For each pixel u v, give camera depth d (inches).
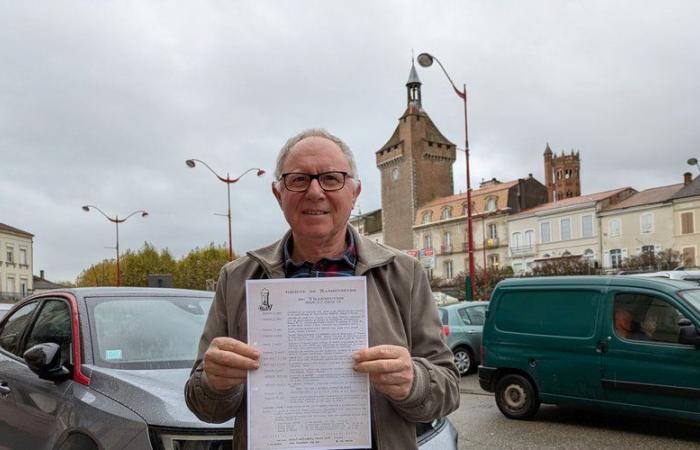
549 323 282.5
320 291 66.7
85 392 122.0
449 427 129.0
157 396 111.9
